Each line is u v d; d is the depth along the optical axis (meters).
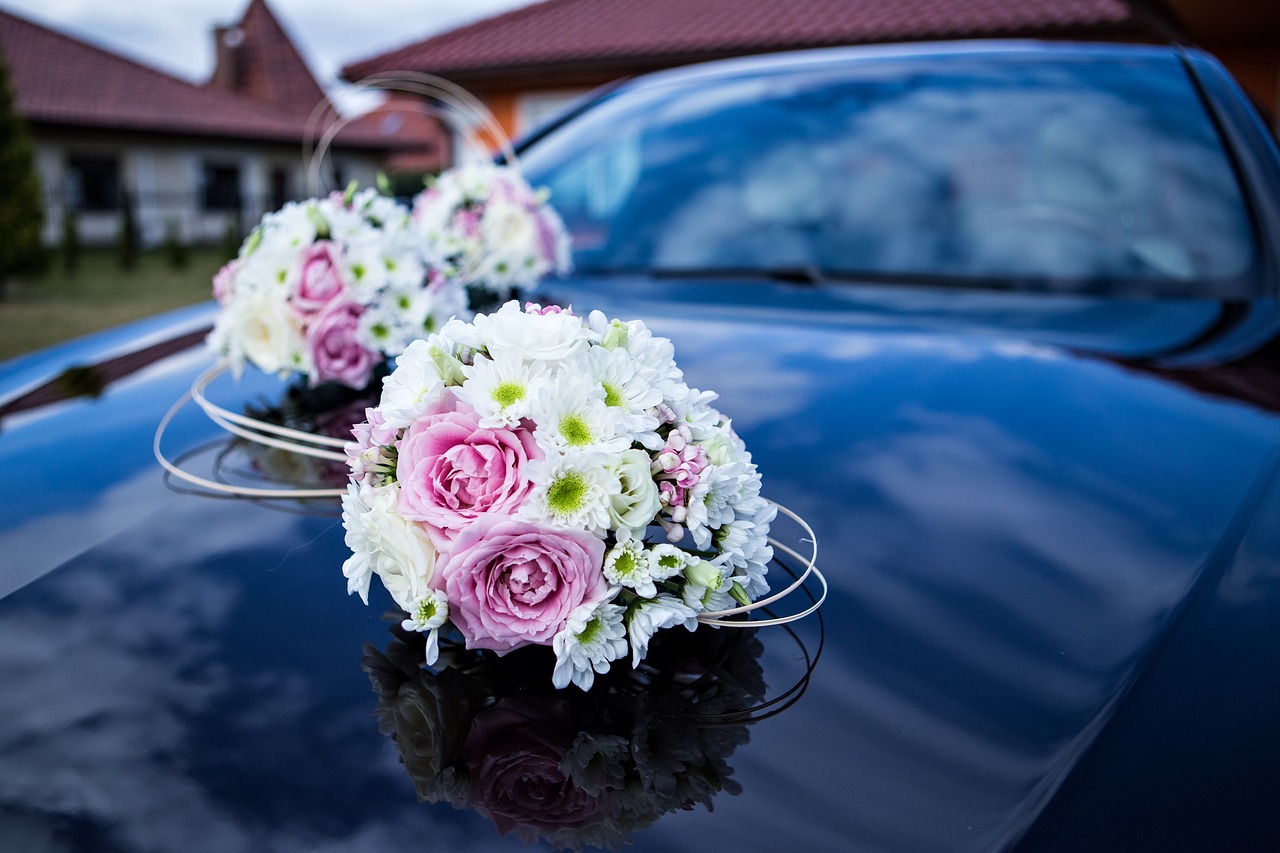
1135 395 0.79
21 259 8.87
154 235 15.57
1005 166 1.23
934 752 0.47
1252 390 0.80
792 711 0.50
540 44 8.91
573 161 1.40
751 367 0.86
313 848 0.43
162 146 15.55
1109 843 0.42
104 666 0.54
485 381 0.53
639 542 0.52
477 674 0.53
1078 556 0.59
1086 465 0.69
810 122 1.36
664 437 0.56
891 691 0.50
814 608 0.56
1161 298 1.06
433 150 18.44
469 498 0.52
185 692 0.52
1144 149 1.17
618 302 1.10
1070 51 1.35
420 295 0.84
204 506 0.69
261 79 21.05
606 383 0.54
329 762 0.47
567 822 0.44
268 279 0.83
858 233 1.25
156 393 0.91
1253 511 0.64
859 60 1.45
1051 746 0.47
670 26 8.84
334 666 0.53
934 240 1.21
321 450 0.77
